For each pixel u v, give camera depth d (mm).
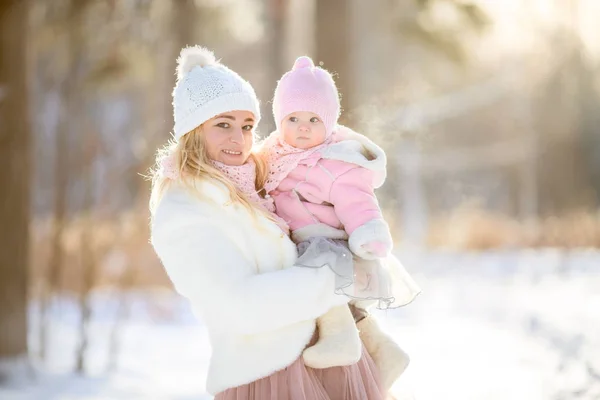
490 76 35562
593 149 35531
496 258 24797
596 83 30531
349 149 3791
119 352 13477
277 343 3588
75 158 14906
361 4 22250
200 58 3879
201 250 3541
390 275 3846
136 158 19094
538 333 12320
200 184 3650
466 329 13812
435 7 14898
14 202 12312
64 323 16047
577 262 22484
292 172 3875
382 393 3857
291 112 3863
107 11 15672
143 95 25609
